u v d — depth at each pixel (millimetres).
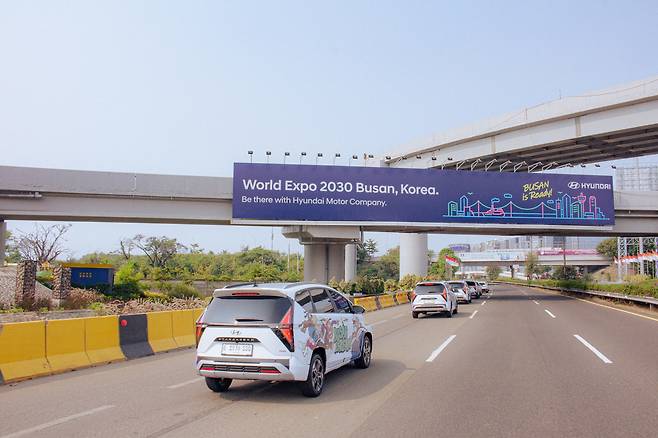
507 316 24234
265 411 7344
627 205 39656
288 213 35094
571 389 8586
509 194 37469
